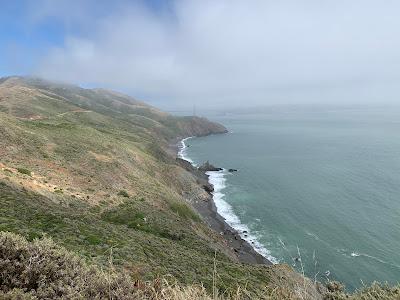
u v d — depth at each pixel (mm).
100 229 29984
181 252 32344
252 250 56156
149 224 43938
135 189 60344
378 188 88125
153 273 21281
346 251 54188
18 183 38500
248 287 23109
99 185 54406
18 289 5238
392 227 62344
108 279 6422
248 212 75375
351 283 45312
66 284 5988
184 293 6621
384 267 48875
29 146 58812
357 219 67000
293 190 90312
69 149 66250
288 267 36250
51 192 41812
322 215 70500
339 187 91062
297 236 61094
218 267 29734
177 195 71062
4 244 6426
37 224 26328
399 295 7238
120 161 71875
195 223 60094
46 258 6426
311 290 8672
